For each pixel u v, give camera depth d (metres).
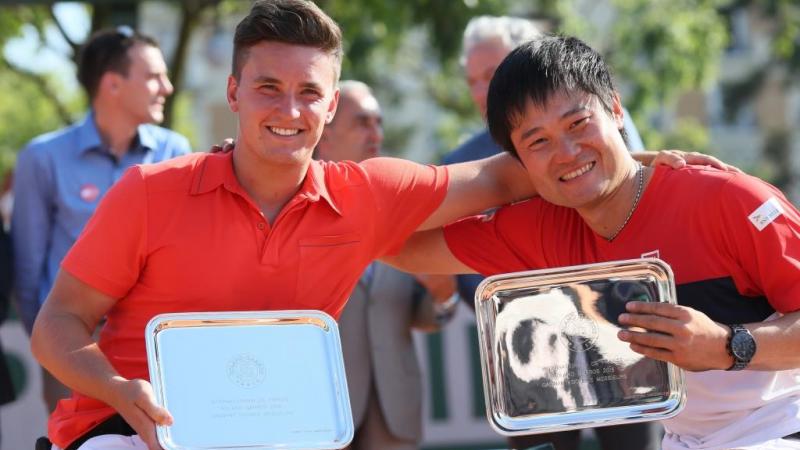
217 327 2.98
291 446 2.92
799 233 3.01
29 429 5.98
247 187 3.18
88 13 11.42
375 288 4.74
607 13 16.95
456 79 15.52
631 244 3.19
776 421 3.10
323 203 3.22
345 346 4.67
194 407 2.89
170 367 2.92
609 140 3.07
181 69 10.41
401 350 4.79
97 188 4.87
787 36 21.78
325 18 3.09
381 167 3.34
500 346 3.05
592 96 3.07
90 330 3.11
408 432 4.76
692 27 15.64
